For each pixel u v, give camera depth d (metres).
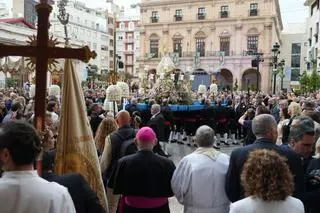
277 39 56.69
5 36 28.92
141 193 3.86
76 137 3.24
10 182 2.00
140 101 14.59
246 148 3.45
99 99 16.03
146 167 3.89
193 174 3.80
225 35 52.94
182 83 17.69
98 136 5.64
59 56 3.11
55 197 2.03
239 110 14.37
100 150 5.61
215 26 53.62
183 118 13.91
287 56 62.38
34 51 3.07
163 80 17.92
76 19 66.00
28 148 2.03
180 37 56.22
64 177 2.59
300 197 3.20
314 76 25.86
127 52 80.31
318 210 3.22
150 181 3.87
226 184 3.56
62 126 3.26
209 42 54.09
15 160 2.01
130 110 11.77
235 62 51.22
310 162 3.46
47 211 1.99
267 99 15.21
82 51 3.12
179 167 3.91
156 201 3.89
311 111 6.04
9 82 23.59
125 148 4.78
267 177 2.31
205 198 3.80
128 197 3.93
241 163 3.41
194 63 52.22
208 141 3.97
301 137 3.45
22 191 1.99
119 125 5.25
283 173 2.33
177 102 15.52
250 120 8.61
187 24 55.50
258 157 2.40
